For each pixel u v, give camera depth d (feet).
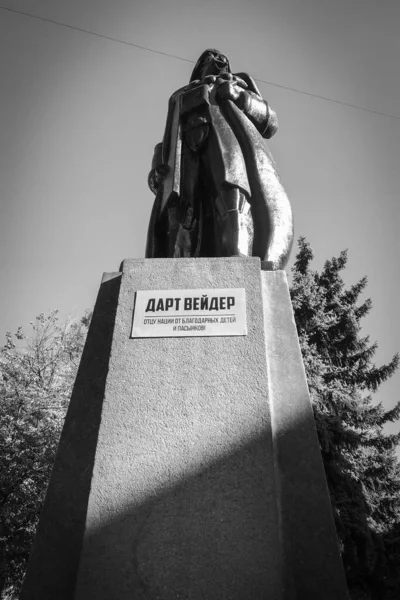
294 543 9.66
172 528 9.32
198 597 8.68
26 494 53.47
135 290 12.49
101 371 12.03
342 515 38.47
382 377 52.31
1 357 69.36
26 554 52.06
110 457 10.13
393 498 46.32
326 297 55.57
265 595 8.65
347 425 45.98
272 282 13.32
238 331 11.68
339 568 9.42
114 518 9.46
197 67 22.66
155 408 10.68
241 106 18.81
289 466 10.46
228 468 9.89
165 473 9.89
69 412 11.52
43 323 73.97
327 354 49.78
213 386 10.92
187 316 11.94
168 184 17.78
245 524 9.30
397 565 41.83
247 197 16.71
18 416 60.08
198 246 17.93
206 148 18.24
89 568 8.96
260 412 10.55
